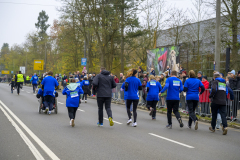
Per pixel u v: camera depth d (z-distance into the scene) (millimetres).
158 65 21672
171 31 30109
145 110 15609
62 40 43438
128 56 38094
